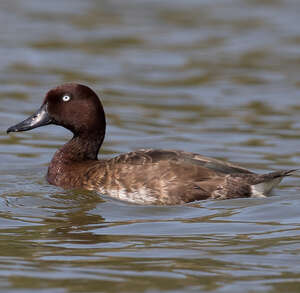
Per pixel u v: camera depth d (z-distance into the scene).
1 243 8.45
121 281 7.18
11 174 12.09
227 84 19.20
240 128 15.39
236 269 7.56
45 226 9.21
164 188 10.16
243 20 26.36
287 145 14.12
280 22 26.05
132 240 8.61
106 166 10.83
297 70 20.55
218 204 10.03
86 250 8.20
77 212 9.87
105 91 18.28
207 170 10.27
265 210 9.79
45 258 7.89
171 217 9.60
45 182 11.57
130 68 20.67
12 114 16.20
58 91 11.69
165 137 14.70
